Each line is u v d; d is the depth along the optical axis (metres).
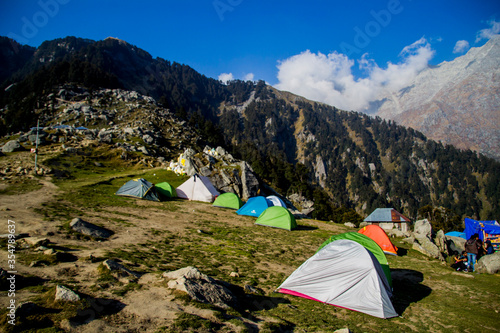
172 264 11.07
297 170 115.50
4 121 112.31
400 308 9.73
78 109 113.06
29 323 5.16
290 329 6.75
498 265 14.33
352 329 7.43
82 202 23.69
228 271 11.56
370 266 9.75
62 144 56.81
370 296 9.28
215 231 20.47
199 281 8.05
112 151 56.97
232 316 6.79
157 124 109.25
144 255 11.70
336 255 10.34
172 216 24.23
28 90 139.88
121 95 135.12
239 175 50.47
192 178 39.41
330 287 9.77
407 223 34.94
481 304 10.20
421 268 15.72
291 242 19.66
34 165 38.09
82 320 5.57
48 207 19.47
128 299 6.80
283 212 25.97
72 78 152.00
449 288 12.18
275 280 11.33
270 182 112.19
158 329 5.50
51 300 6.10
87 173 42.34
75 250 10.75
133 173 47.22
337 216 93.50
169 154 77.81
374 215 36.72
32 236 11.79
